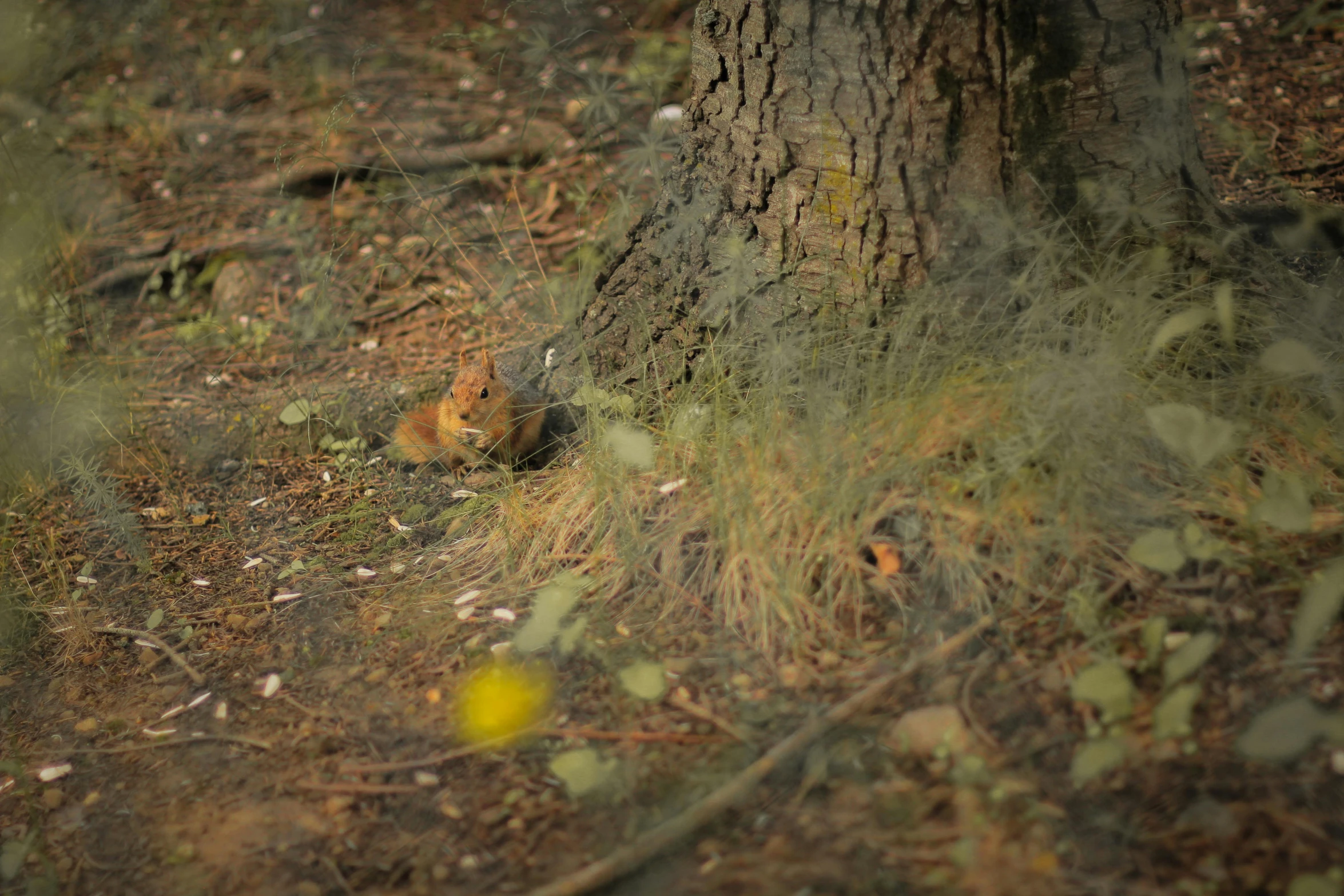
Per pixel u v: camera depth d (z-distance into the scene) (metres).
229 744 3.43
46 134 8.16
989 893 2.41
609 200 6.48
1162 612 2.95
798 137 3.89
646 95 7.03
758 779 2.78
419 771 3.15
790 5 3.77
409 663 3.59
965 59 3.61
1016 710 2.81
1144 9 3.67
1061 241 3.75
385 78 9.09
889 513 3.36
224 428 5.51
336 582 4.18
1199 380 3.51
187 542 4.71
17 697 3.89
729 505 3.53
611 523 3.82
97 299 6.90
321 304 6.21
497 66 8.88
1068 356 3.48
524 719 3.21
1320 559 2.96
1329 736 2.43
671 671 3.24
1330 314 3.70
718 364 4.04
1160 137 3.79
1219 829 2.42
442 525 4.46
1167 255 3.74
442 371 5.69
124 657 4.01
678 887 2.57
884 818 2.63
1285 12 7.56
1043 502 3.21
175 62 9.66
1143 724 2.69
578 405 4.54
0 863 3.14
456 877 2.79
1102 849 2.45
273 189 7.74
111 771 3.44
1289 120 6.34
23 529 4.91
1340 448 3.30
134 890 2.98
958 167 3.72
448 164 7.55
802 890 2.49
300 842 3.01
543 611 3.31
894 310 3.85
